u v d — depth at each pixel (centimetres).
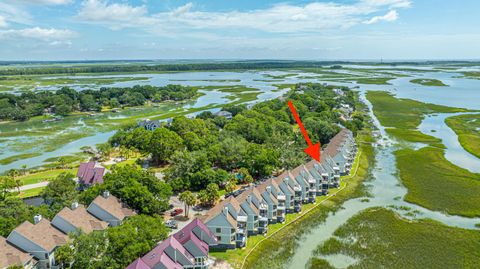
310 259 7406
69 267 6981
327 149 13325
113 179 9206
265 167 11581
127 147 15512
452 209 9738
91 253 6166
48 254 6694
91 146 16838
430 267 7088
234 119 18175
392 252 7644
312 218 9244
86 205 8719
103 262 6038
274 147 13900
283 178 9606
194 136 14412
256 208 8488
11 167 13712
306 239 8200
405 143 16688
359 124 19538
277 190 9125
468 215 9369
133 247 6322
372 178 12125
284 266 7156
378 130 19425
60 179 9556
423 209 9762
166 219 8944
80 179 11056
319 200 10294
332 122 18225
